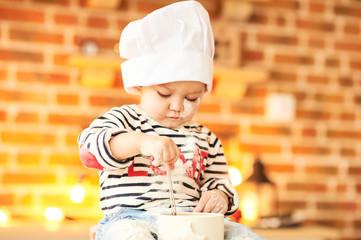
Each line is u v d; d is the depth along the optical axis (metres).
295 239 2.30
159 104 1.12
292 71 2.84
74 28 2.55
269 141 2.79
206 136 1.23
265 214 2.55
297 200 2.81
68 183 2.50
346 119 2.91
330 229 2.42
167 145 0.93
